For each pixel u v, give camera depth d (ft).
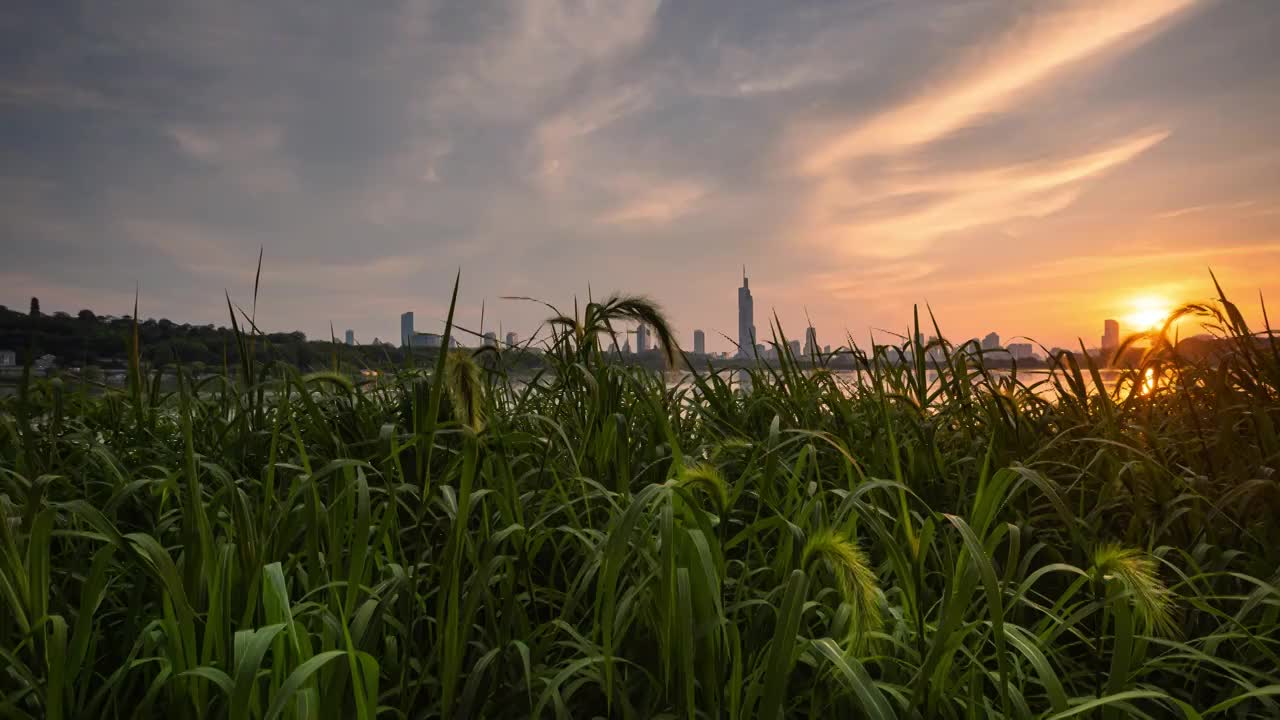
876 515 7.98
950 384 12.84
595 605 6.78
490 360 13.23
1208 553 9.21
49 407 11.53
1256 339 11.25
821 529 6.35
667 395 13.28
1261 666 7.80
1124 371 13.29
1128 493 10.14
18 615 6.06
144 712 5.73
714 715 6.04
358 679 4.99
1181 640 7.80
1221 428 10.65
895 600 7.97
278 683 5.42
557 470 9.84
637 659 7.26
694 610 6.32
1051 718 5.11
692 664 5.54
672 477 8.51
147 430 12.12
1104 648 8.12
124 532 9.09
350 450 10.89
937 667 5.94
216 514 7.04
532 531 8.55
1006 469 6.73
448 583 6.59
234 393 11.83
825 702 6.62
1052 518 10.30
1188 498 9.36
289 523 7.08
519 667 7.20
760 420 12.92
